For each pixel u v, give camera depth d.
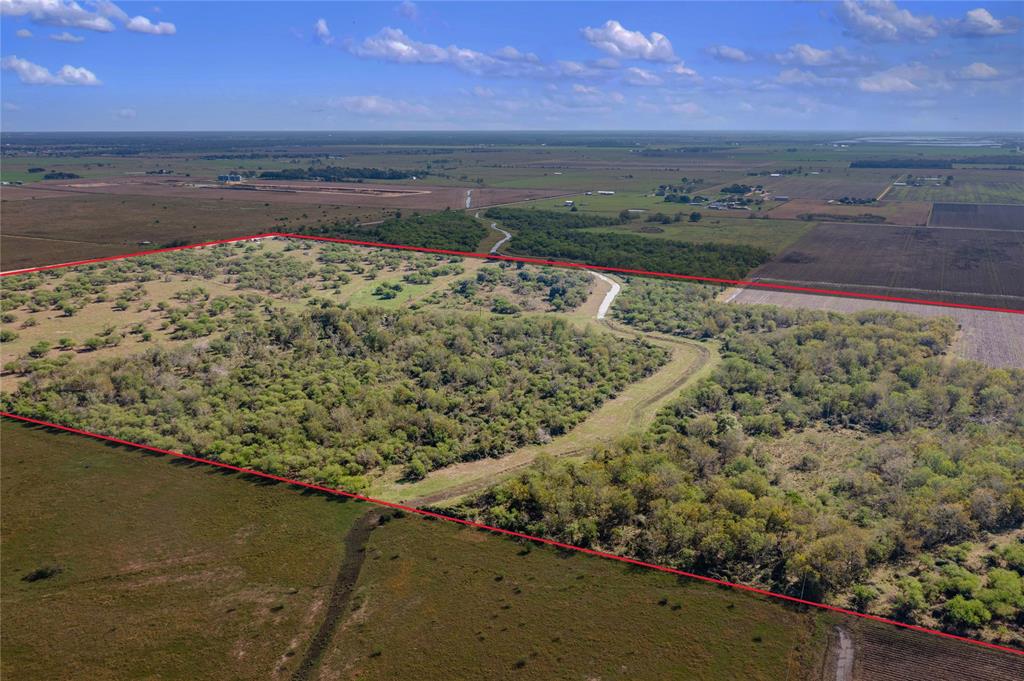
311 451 87.19
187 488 80.19
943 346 125.25
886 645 57.44
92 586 65.00
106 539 71.38
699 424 94.19
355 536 72.19
